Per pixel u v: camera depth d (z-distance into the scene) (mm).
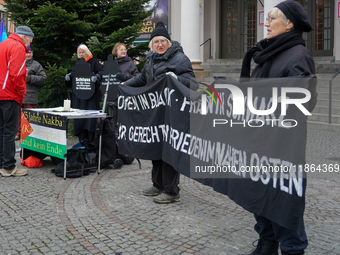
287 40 2326
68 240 3041
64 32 8359
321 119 9531
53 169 5387
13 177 5039
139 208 3846
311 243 2975
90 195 4258
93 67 6258
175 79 3703
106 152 5492
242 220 3516
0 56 4723
